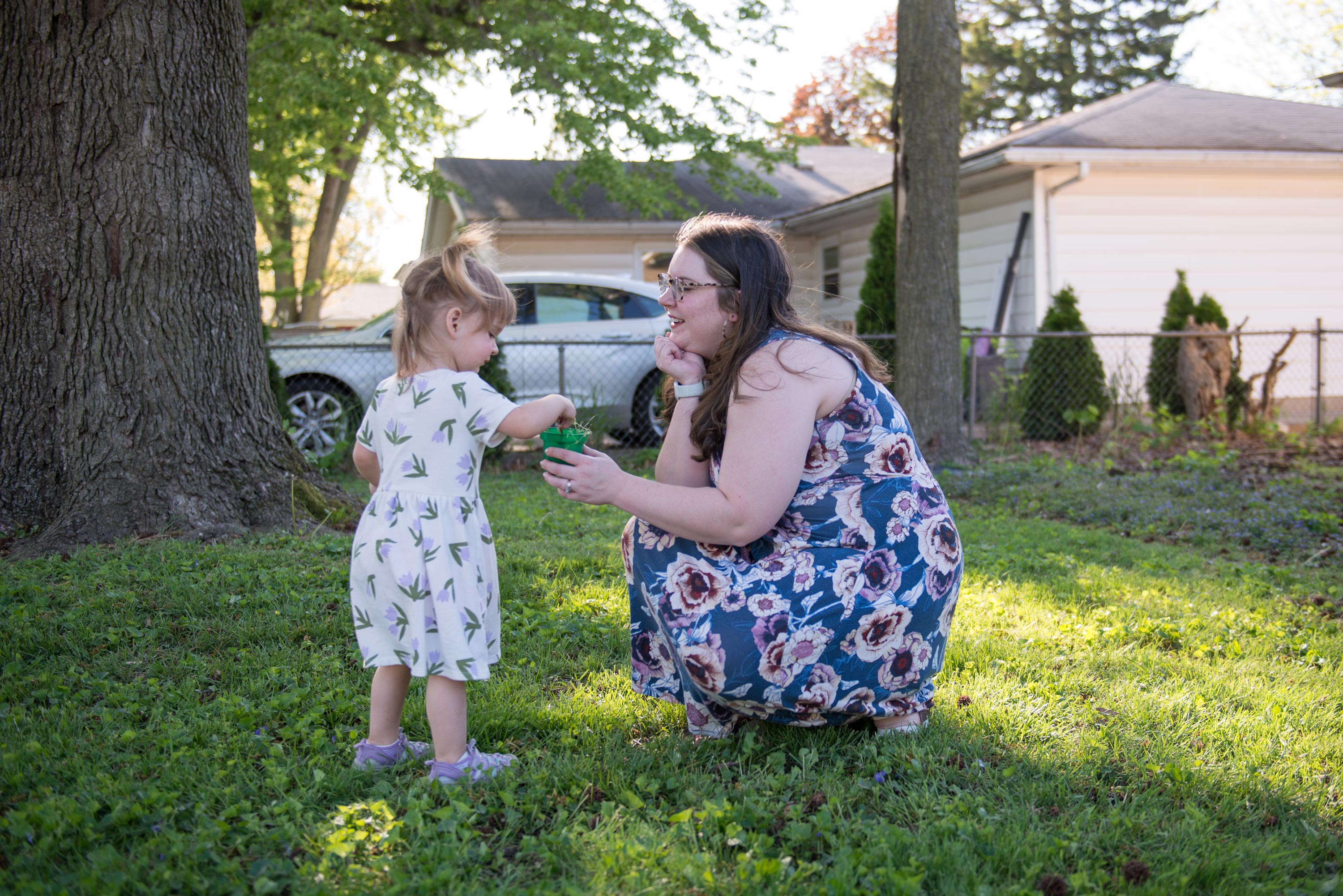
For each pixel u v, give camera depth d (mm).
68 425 4535
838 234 15867
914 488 2395
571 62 12234
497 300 2309
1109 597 4145
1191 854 1989
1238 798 2277
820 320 2561
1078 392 9938
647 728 2689
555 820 2100
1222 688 3004
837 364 2346
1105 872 1938
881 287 11734
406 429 2275
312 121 13562
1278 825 2201
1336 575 4711
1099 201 11641
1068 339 9945
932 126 7977
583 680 3066
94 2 4453
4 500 4570
